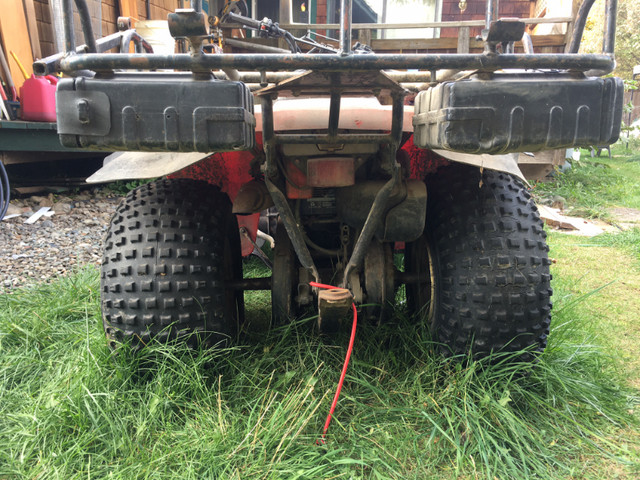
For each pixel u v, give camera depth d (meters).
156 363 1.94
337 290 1.85
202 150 1.40
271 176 1.78
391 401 1.97
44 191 7.04
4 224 5.45
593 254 4.75
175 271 1.91
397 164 1.79
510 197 2.02
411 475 1.61
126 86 1.36
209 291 1.98
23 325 2.65
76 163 7.88
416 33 7.56
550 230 5.94
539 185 8.45
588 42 19.42
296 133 1.83
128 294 1.90
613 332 2.87
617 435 1.86
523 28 1.29
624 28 24.94
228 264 2.51
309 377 1.99
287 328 2.21
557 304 3.00
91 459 1.64
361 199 1.92
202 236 2.01
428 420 1.83
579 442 1.77
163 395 1.85
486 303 1.89
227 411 1.84
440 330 2.08
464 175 2.12
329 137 1.64
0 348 2.37
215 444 1.65
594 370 2.23
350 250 2.28
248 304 3.23
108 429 1.76
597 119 1.41
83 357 2.08
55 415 1.77
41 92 5.77
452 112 1.35
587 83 1.39
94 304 2.97
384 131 1.84
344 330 2.32
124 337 1.92
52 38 7.52
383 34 7.57
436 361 2.07
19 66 6.26
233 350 2.14
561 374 2.11
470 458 1.65
